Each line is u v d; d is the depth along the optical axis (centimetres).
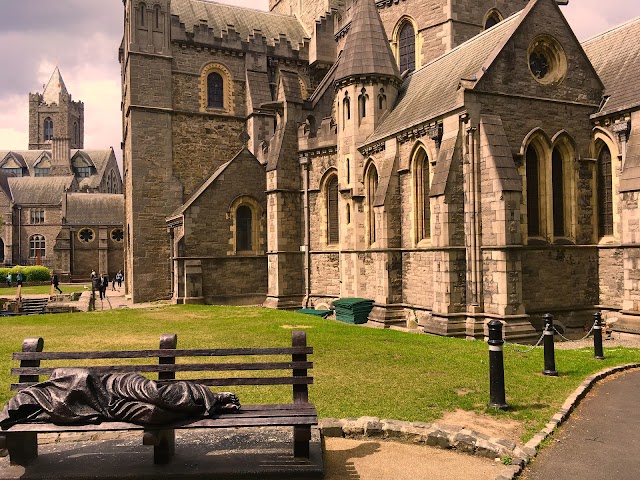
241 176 3300
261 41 4025
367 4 2878
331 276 3077
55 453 727
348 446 786
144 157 3644
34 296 4156
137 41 3638
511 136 2078
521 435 825
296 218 3206
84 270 7262
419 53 3322
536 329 2080
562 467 717
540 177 2178
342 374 1224
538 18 2148
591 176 2256
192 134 3812
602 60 2477
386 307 2442
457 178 2030
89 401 627
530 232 2153
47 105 11788
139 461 693
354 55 2822
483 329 1962
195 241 3178
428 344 1656
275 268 3162
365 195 2766
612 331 1998
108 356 701
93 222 7300
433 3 3241
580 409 979
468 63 2377
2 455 738
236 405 696
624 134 2103
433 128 2172
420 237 2375
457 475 686
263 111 3856
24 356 695
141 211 3625
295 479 657
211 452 726
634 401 1032
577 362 1361
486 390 1077
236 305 3250
